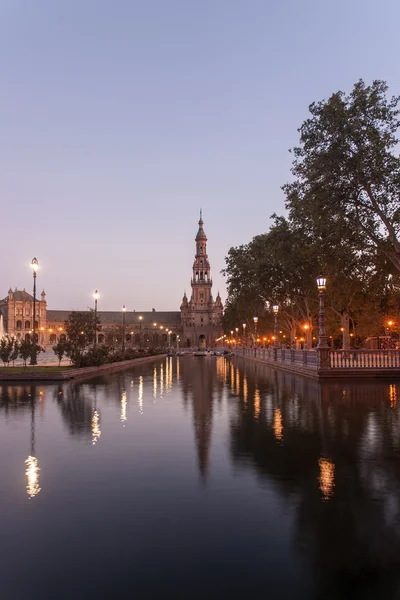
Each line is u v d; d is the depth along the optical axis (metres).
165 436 11.41
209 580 4.75
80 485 7.60
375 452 9.70
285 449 9.98
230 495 7.12
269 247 49.53
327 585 4.67
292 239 43.03
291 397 19.28
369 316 56.69
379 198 25.34
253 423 13.14
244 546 5.46
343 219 26.97
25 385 26.33
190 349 169.25
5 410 15.99
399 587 4.64
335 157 24.47
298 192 34.66
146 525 6.02
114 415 14.79
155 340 191.12
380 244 26.58
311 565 5.04
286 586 4.65
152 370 42.62
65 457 9.39
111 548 5.41
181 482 7.74
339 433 11.61
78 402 18.27
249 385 25.36
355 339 77.69
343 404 16.86
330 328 63.31
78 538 5.66
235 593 4.52
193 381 28.81
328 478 7.95
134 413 15.20
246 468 8.55
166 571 4.92
